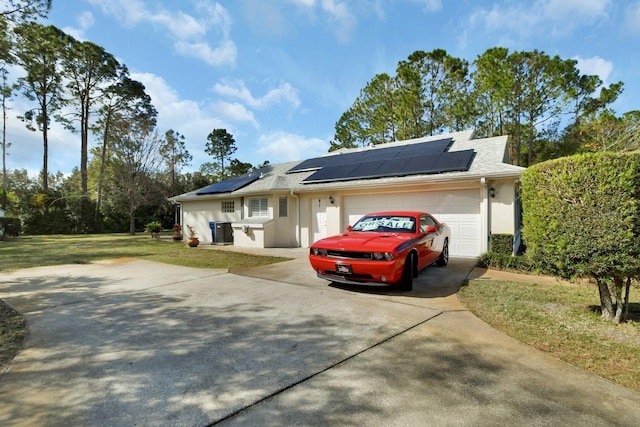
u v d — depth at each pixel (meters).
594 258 3.47
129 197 23.41
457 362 2.84
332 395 2.33
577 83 18.67
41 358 3.02
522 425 1.97
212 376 2.63
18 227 21.12
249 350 3.14
